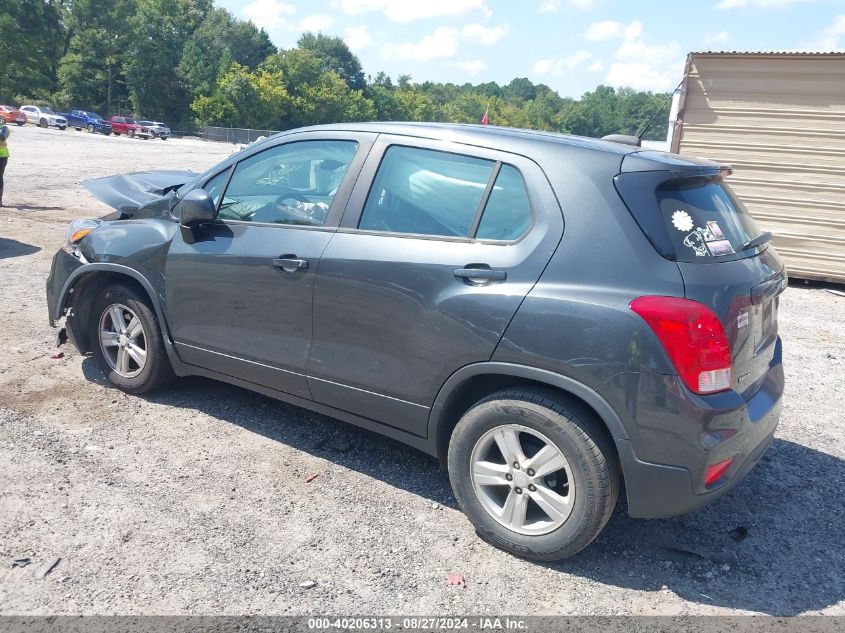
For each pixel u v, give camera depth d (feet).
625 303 9.86
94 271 15.78
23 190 50.06
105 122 205.26
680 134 35.12
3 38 270.26
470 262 11.07
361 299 12.04
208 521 11.57
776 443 15.78
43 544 10.68
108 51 307.78
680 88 34.73
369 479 13.25
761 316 11.10
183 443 14.16
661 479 9.91
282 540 11.19
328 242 12.57
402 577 10.50
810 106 32.32
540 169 10.98
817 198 32.76
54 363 17.85
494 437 11.02
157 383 15.90
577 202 10.56
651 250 10.03
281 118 333.62
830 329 25.48
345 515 12.01
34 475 12.55
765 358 11.54
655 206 10.27
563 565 11.03
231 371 14.32
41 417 14.83
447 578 10.51
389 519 11.98
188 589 9.93
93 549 10.64
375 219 12.31
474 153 11.66
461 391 11.53
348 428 15.26
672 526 12.29
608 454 10.28
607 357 9.86
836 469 14.65
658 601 10.28
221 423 15.15
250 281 13.44
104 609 9.43
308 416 15.74
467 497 11.40
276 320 13.23
